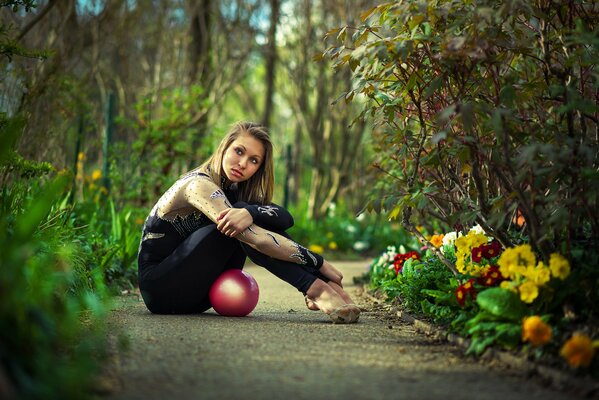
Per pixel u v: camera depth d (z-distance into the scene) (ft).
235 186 15.56
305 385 8.77
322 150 46.19
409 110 14.53
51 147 25.53
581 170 10.93
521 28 13.16
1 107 21.65
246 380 8.94
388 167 21.66
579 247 11.80
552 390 8.80
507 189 12.25
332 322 14.19
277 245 14.01
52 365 8.09
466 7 12.26
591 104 10.94
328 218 43.86
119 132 35.53
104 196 28.63
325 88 45.34
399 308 16.11
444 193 14.48
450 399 8.31
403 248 21.89
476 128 12.76
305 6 45.57
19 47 16.19
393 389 8.68
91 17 35.29
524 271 10.75
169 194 14.93
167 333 12.18
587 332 10.03
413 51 12.64
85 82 31.99
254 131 15.02
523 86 12.85
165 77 45.11
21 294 8.24
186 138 35.53
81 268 15.01
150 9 44.73
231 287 14.65
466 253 13.35
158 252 15.05
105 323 13.10
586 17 12.78
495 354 10.39
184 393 8.28
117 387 8.44
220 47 44.24
